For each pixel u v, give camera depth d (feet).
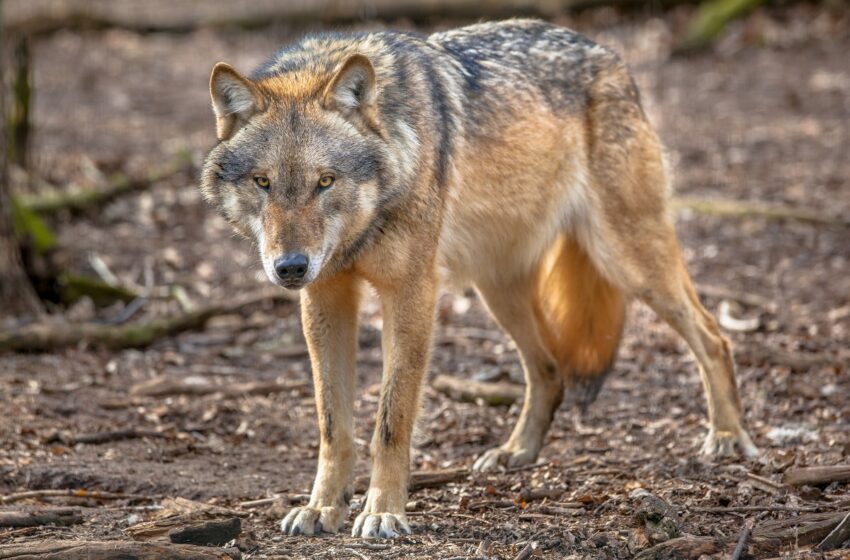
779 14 100.73
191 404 39.81
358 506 30.40
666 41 99.50
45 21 110.22
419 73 30.48
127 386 41.65
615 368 44.34
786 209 61.00
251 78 30.99
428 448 36.99
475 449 36.63
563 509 28.99
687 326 35.22
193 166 71.20
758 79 89.15
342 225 27.63
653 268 35.14
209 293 53.67
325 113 27.81
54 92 92.94
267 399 40.91
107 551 24.00
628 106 35.24
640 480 31.35
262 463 34.76
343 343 29.60
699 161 72.13
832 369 41.52
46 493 30.55
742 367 42.86
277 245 26.55
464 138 31.40
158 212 64.08
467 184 31.81
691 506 28.25
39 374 42.27
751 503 28.40
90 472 32.53
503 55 33.94
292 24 110.01
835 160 70.38
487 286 35.58
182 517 27.32
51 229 60.13
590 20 105.60
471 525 27.89
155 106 89.45
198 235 61.31
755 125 78.69
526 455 34.83
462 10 105.40
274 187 27.20
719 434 34.45
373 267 28.84
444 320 50.72
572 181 35.04
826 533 25.36
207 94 93.61
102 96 92.07
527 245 34.83
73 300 51.19
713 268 55.42
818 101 82.48
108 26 111.96
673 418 38.86
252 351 46.55
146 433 36.73
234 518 26.58
